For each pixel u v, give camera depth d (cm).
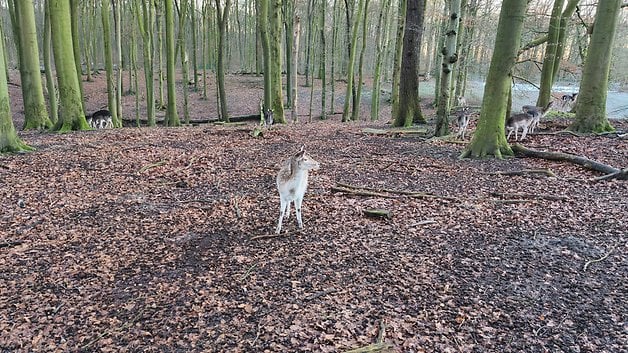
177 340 380
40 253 548
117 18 1942
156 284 473
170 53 1717
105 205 719
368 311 418
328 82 3666
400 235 594
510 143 1153
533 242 566
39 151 1055
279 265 513
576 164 919
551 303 429
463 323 398
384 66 3541
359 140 1298
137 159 1010
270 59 1859
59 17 1352
